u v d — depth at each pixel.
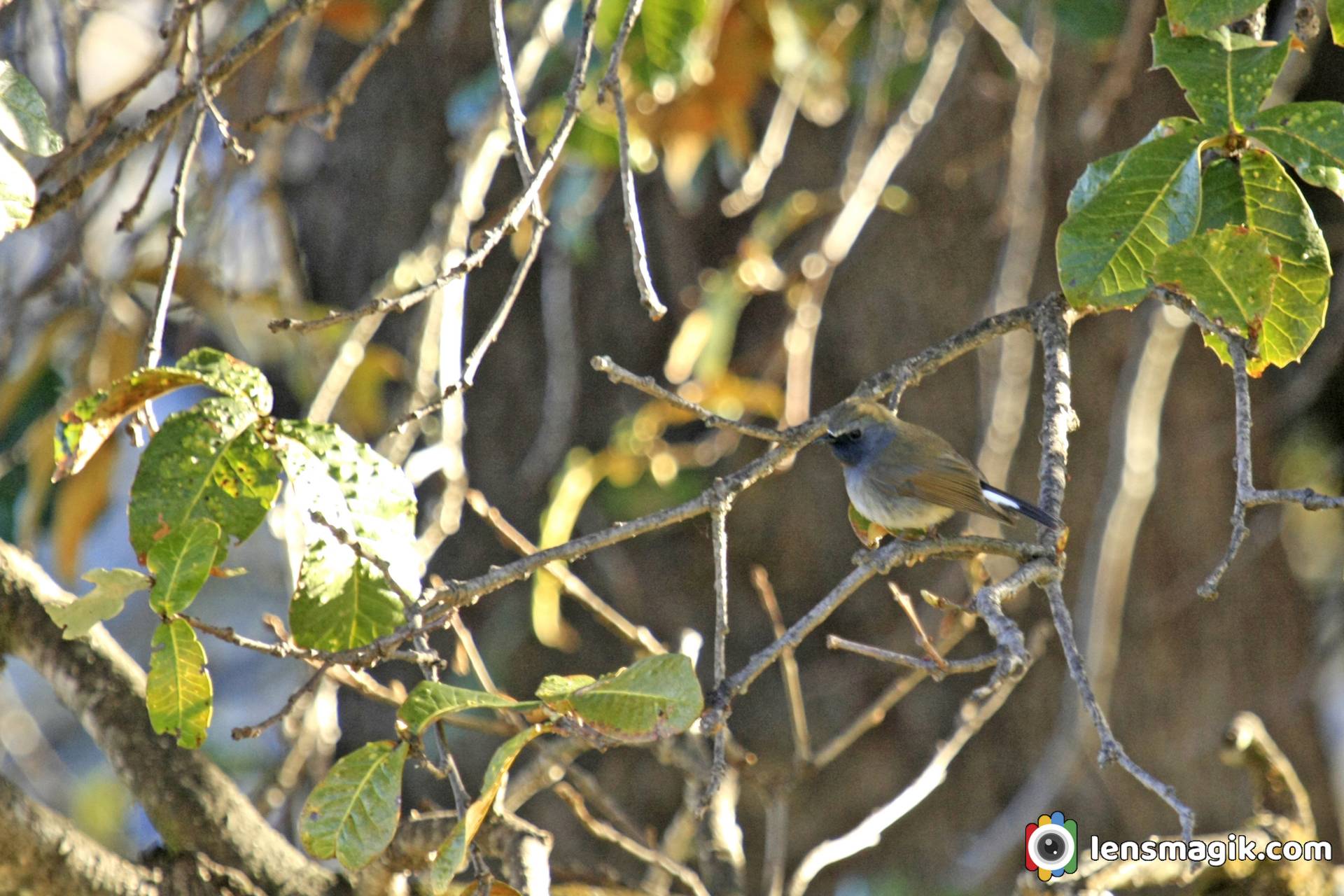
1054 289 13.70
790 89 11.11
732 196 11.50
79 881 6.36
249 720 16.77
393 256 13.60
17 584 7.25
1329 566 15.99
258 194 10.16
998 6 12.83
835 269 13.66
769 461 5.51
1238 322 5.54
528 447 13.65
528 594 13.26
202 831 6.88
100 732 7.08
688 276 13.55
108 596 5.07
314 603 5.36
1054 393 6.25
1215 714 13.88
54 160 8.00
